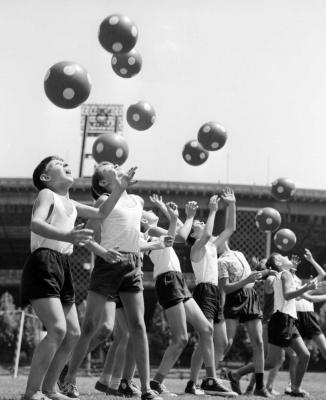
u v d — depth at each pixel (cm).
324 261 2889
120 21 702
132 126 800
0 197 2533
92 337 502
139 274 480
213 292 632
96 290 474
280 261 782
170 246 524
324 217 2486
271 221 889
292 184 912
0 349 2273
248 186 2372
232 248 1928
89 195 2294
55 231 392
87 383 914
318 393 802
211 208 632
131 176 438
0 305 2427
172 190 2362
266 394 669
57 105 602
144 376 468
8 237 2877
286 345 708
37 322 2294
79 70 582
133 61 764
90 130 2778
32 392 401
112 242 475
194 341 2128
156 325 2250
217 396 575
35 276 407
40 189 444
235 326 685
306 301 804
